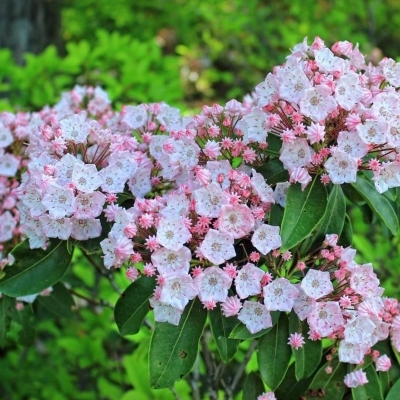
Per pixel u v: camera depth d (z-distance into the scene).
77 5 2.18
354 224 1.05
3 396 1.09
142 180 0.72
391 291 0.92
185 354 0.67
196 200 0.65
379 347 0.73
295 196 0.67
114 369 1.07
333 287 0.67
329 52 0.68
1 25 1.54
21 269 0.71
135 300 0.69
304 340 0.68
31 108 1.13
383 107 0.67
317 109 0.66
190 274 0.66
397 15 1.98
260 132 0.69
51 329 1.08
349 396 0.74
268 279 0.66
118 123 0.78
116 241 0.66
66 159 0.69
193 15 2.12
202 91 2.12
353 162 0.65
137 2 2.18
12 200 0.79
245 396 0.73
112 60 1.22
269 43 1.77
